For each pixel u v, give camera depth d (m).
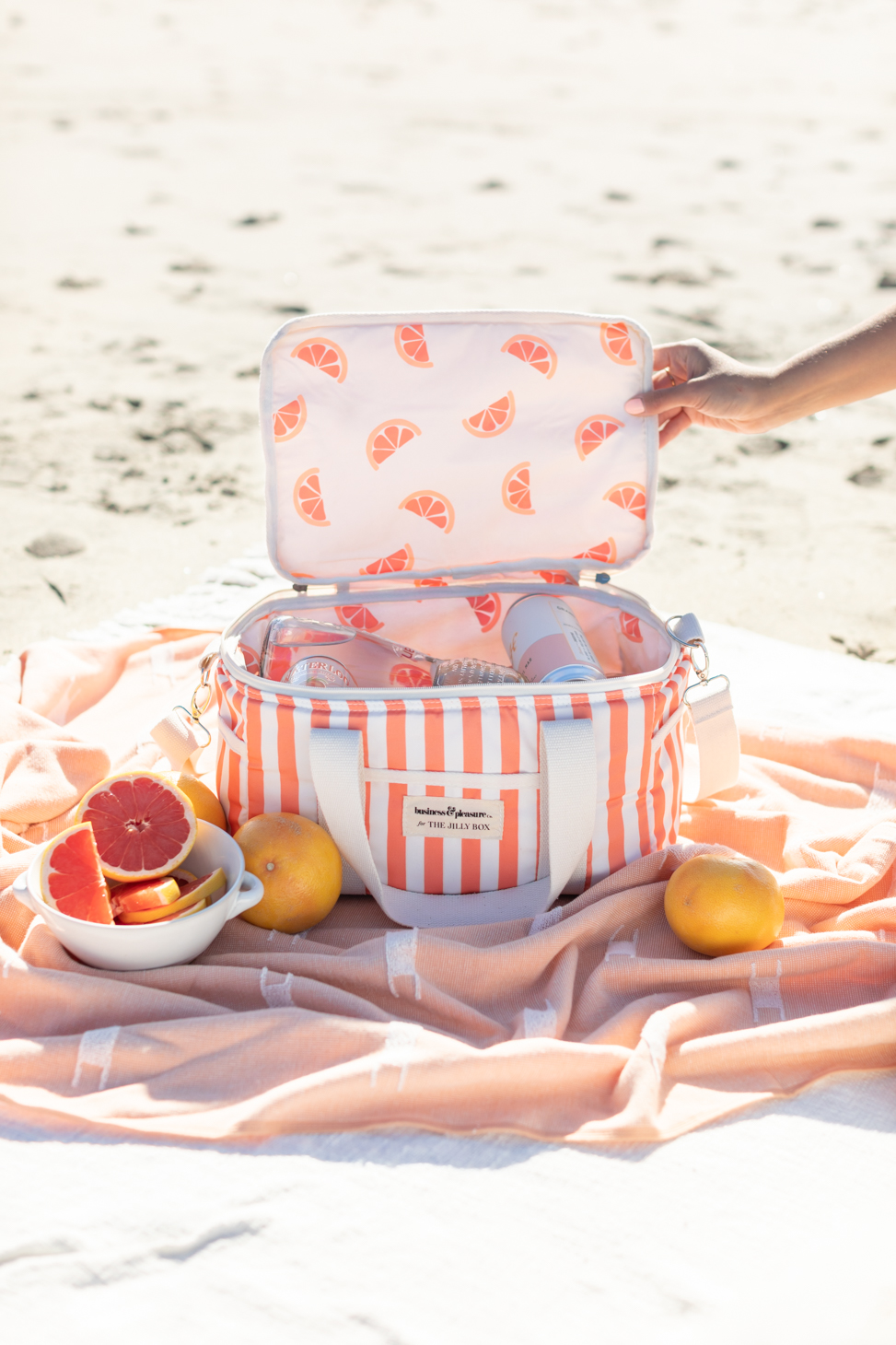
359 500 1.98
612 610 2.09
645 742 1.71
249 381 4.56
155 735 1.89
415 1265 1.20
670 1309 1.15
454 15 13.82
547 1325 1.13
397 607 2.12
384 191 7.39
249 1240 1.22
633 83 10.73
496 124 9.15
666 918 1.74
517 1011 1.58
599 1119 1.39
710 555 3.35
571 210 7.13
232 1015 1.45
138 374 4.58
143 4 13.50
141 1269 1.18
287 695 1.66
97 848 1.55
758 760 2.22
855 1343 1.12
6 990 1.50
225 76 10.30
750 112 9.73
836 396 1.97
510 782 1.68
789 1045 1.47
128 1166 1.31
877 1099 1.45
